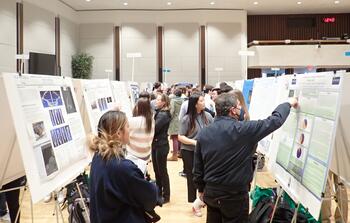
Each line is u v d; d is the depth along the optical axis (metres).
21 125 2.01
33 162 2.05
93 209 1.85
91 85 3.73
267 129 2.33
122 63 14.78
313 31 16.06
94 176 1.83
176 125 7.18
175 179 5.91
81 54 14.20
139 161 2.38
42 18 11.52
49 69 11.14
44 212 4.25
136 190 1.78
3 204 3.86
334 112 1.82
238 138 2.39
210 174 2.46
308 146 2.09
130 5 13.94
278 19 16.05
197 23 14.76
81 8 14.28
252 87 4.11
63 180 2.38
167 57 14.83
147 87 11.45
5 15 9.25
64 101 2.69
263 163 5.28
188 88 9.13
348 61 13.92
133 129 3.65
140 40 14.76
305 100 2.25
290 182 2.29
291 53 14.05
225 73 14.81
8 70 9.38
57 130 2.44
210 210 2.63
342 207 2.76
